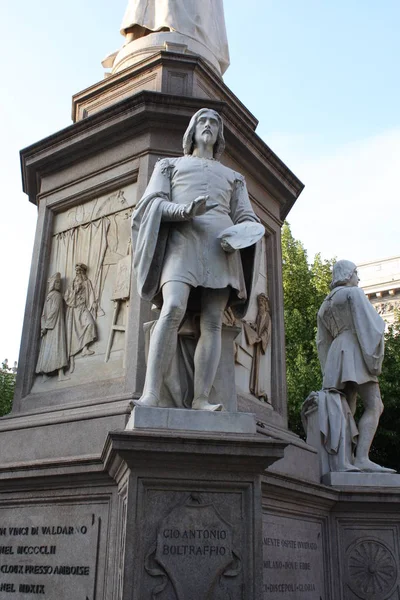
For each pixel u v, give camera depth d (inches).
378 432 653.3
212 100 268.1
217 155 217.2
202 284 183.2
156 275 187.5
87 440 211.3
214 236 191.0
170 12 339.0
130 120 267.7
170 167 206.2
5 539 212.1
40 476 203.6
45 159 293.1
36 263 279.6
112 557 178.1
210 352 182.2
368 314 290.2
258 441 152.3
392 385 663.1
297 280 858.8
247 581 145.3
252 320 275.1
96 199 276.5
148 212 190.2
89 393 235.5
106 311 248.7
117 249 256.8
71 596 186.7
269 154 300.4
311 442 287.0
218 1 375.2
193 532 147.1
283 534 212.4
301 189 330.6
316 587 231.9
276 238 312.3
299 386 692.7
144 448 147.2
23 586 200.1
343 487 259.0
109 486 191.2
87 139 278.5
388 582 246.5
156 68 298.4
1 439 239.6
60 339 256.8
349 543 250.7
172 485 150.6
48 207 290.2
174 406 184.5
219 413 165.5
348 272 311.0
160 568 142.9
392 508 255.8
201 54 339.9
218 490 152.7
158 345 175.2
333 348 295.7
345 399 288.5
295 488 213.3
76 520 196.1
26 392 258.5
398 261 1213.7
